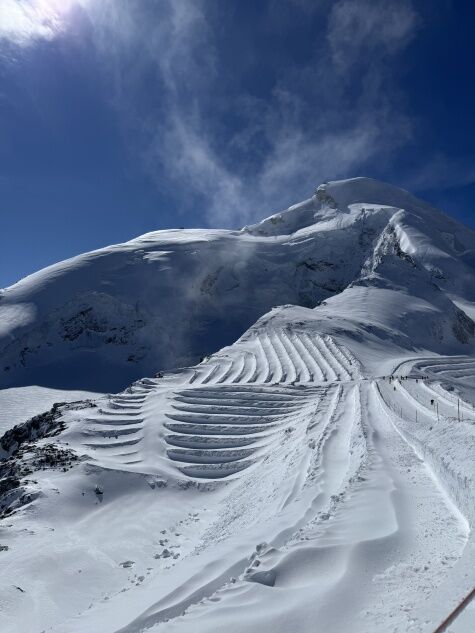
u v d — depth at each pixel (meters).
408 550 8.68
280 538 12.11
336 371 65.69
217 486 36.72
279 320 93.31
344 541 9.18
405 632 5.63
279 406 49.66
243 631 6.48
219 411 49.41
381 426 29.02
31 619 18.47
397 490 12.98
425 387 51.41
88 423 47.59
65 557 24.34
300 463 25.97
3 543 26.55
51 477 36.28
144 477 37.38
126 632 8.78
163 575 13.23
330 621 6.45
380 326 97.31
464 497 10.47
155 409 50.12
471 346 109.88
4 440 54.12
